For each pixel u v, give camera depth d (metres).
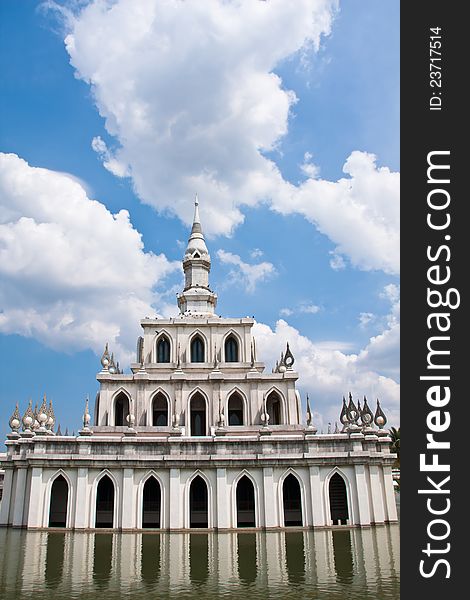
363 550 33.44
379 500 46.41
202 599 21.86
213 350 64.00
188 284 73.56
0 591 23.44
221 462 45.28
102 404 58.88
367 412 52.00
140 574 26.89
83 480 44.84
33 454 45.34
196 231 76.06
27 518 45.38
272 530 43.56
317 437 46.34
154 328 64.94
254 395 59.62
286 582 24.88
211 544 36.81
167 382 60.09
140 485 45.06
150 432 53.66
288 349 62.62
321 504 44.78
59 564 29.55
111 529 43.66
